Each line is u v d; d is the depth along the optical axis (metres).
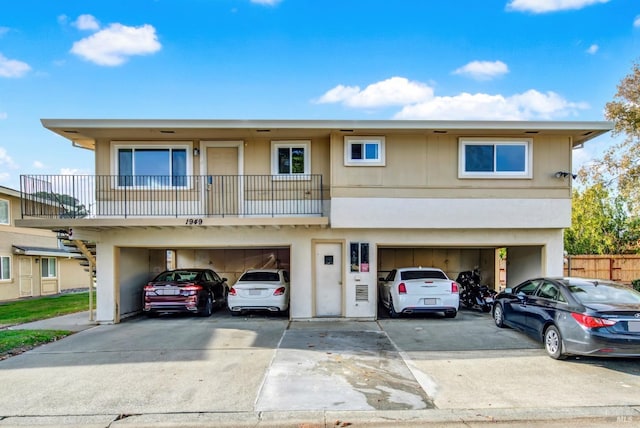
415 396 5.86
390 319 11.84
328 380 6.51
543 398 5.79
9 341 8.95
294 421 5.14
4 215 22.42
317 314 11.91
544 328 8.01
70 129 11.31
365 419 5.17
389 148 11.63
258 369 7.06
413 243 11.90
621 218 23.84
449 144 11.69
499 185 11.64
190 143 12.41
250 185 12.34
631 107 18.88
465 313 12.96
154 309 12.14
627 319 6.63
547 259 11.91
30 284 24.22
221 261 17.27
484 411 5.37
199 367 7.20
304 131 11.62
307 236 11.97
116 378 6.66
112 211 12.22
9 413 5.39
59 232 11.67
